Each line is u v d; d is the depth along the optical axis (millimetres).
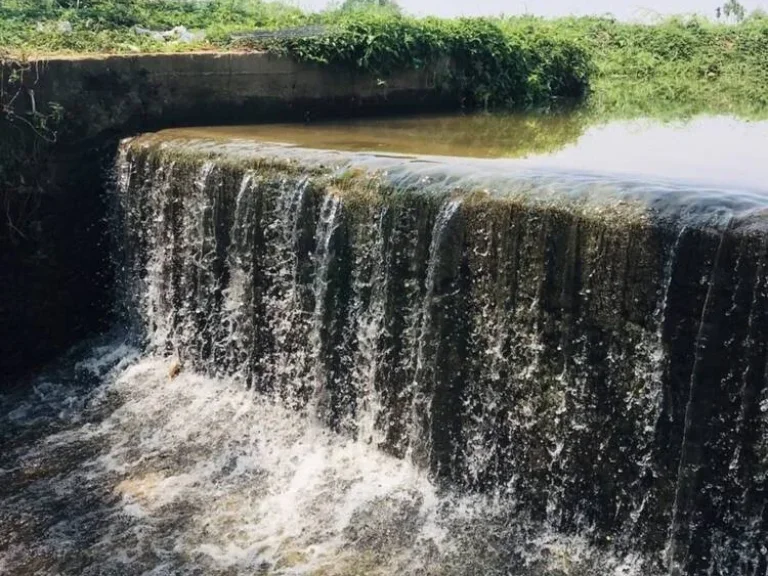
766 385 4336
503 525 5445
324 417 6566
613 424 4965
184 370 7723
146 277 8070
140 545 5602
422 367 5828
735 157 7961
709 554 4641
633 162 7422
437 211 5637
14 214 7883
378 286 6059
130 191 8094
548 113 13000
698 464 4617
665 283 4648
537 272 5180
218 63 9406
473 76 13352
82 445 6844
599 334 4965
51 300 8227
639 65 18031
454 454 5773
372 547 5438
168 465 6508
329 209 6281
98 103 8375
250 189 6848
